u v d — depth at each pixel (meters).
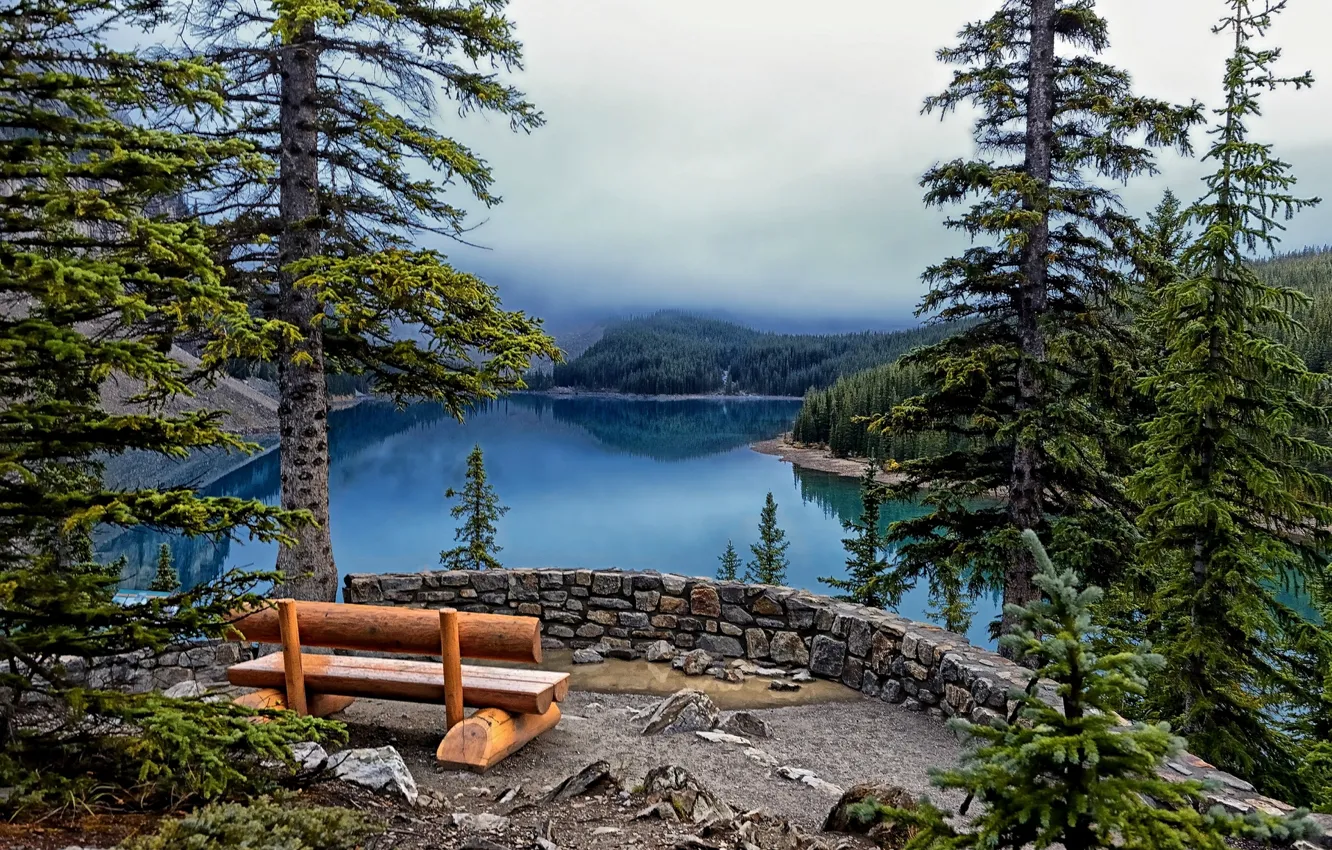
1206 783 2.46
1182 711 10.79
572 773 5.58
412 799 4.41
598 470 136.50
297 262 7.81
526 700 5.80
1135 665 2.55
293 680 6.11
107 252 3.55
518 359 8.46
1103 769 2.54
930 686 7.95
